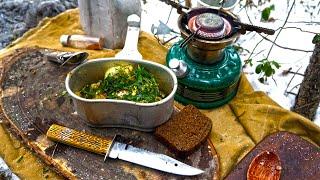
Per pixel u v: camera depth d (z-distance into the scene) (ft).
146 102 1.63
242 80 2.06
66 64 1.90
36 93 1.84
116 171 1.61
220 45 1.67
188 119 1.72
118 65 1.74
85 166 1.62
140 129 1.72
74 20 2.34
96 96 1.69
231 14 1.78
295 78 2.22
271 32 1.69
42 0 2.50
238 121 1.89
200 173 1.60
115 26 2.05
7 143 1.73
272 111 1.87
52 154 1.64
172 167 1.60
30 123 1.74
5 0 2.51
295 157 1.66
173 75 1.68
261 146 1.69
